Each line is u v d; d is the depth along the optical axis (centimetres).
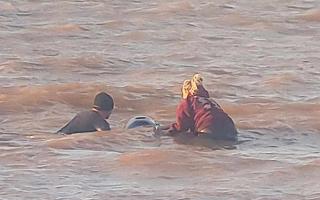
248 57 8250
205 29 9906
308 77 7188
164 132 5162
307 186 4228
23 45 8744
